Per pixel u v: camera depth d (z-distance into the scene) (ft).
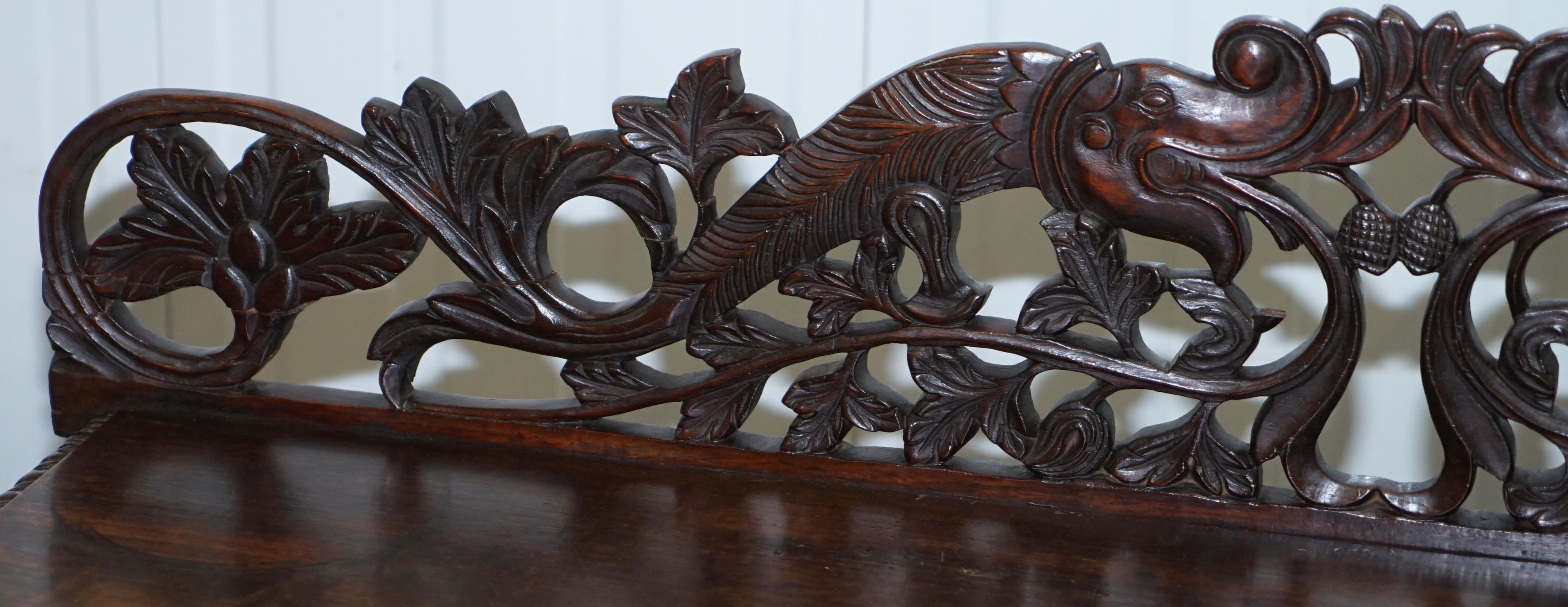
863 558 2.87
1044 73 2.76
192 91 3.18
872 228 2.99
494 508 3.07
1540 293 4.50
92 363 3.51
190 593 2.67
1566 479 2.88
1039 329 3.01
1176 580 2.81
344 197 4.81
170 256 3.35
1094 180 2.82
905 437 3.16
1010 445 3.12
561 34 4.53
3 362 4.96
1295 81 2.67
